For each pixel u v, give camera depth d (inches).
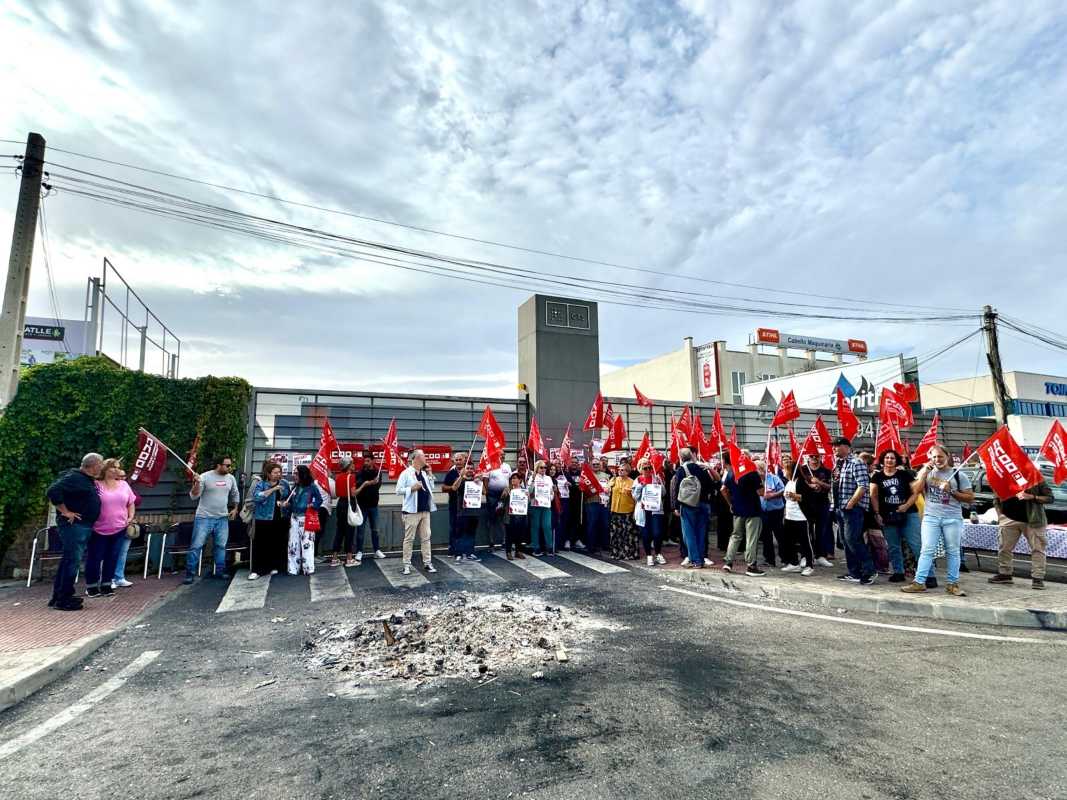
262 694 170.6
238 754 132.0
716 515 478.3
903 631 228.4
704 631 230.8
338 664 196.9
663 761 125.2
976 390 1315.2
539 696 164.1
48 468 376.5
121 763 128.3
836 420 790.5
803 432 759.7
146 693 172.9
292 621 256.7
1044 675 176.2
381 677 182.4
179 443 420.2
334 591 315.9
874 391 925.8
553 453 531.8
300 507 369.1
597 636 224.5
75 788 117.6
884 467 315.9
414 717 151.3
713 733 138.6
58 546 362.6
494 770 122.4
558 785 115.8
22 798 113.9
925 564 280.1
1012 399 1253.1
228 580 347.9
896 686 168.2
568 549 456.4
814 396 1029.8
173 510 414.0
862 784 114.7
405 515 369.7
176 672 192.1
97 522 308.5
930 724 142.2
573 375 566.9
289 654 210.5
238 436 438.3
